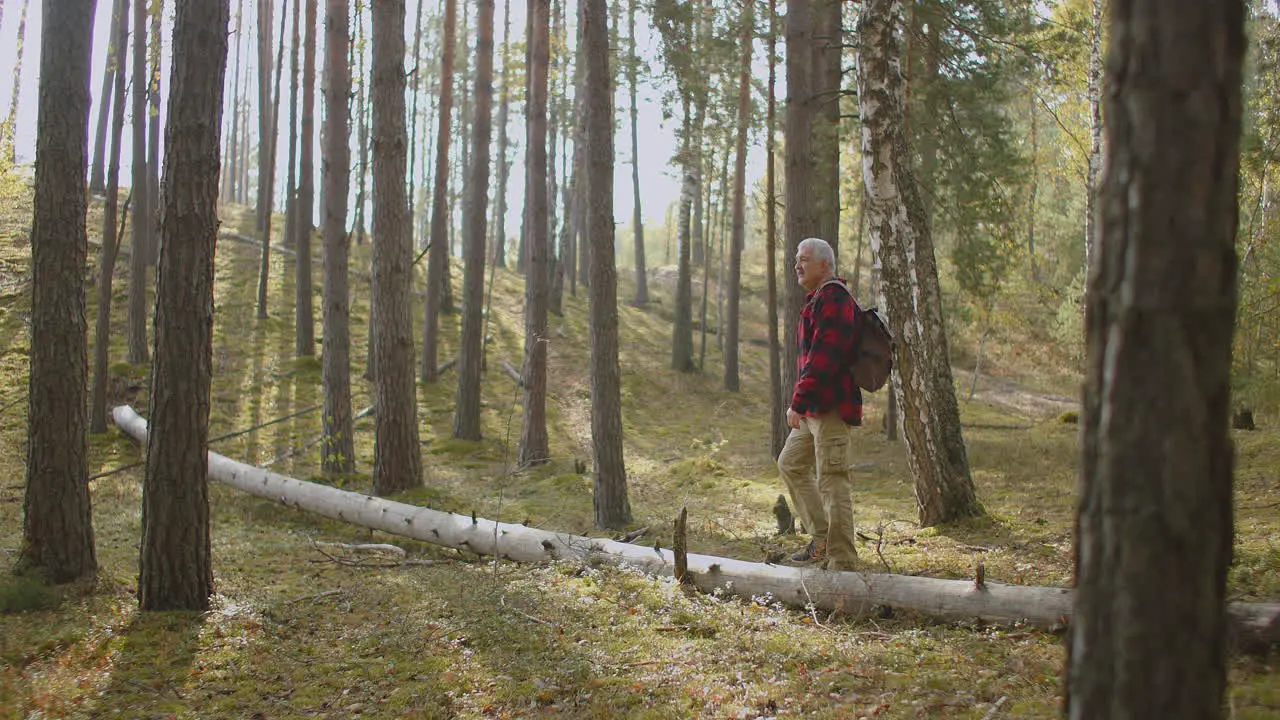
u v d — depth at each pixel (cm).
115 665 443
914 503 966
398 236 1120
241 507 1009
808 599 491
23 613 529
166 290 530
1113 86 175
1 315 2019
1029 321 3019
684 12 1309
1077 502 183
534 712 364
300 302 2139
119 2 1669
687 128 1788
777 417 1394
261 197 3148
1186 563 165
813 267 540
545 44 1521
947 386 762
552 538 664
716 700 361
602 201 898
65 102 596
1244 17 170
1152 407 166
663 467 1530
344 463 1331
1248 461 934
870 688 365
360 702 388
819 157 1345
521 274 3716
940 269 2159
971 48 1291
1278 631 351
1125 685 169
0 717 374
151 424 538
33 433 592
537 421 1561
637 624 477
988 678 362
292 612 538
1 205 2733
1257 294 1125
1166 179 166
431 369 2191
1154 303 166
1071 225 3000
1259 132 970
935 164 1355
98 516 949
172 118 524
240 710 384
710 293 4031
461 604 531
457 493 1160
